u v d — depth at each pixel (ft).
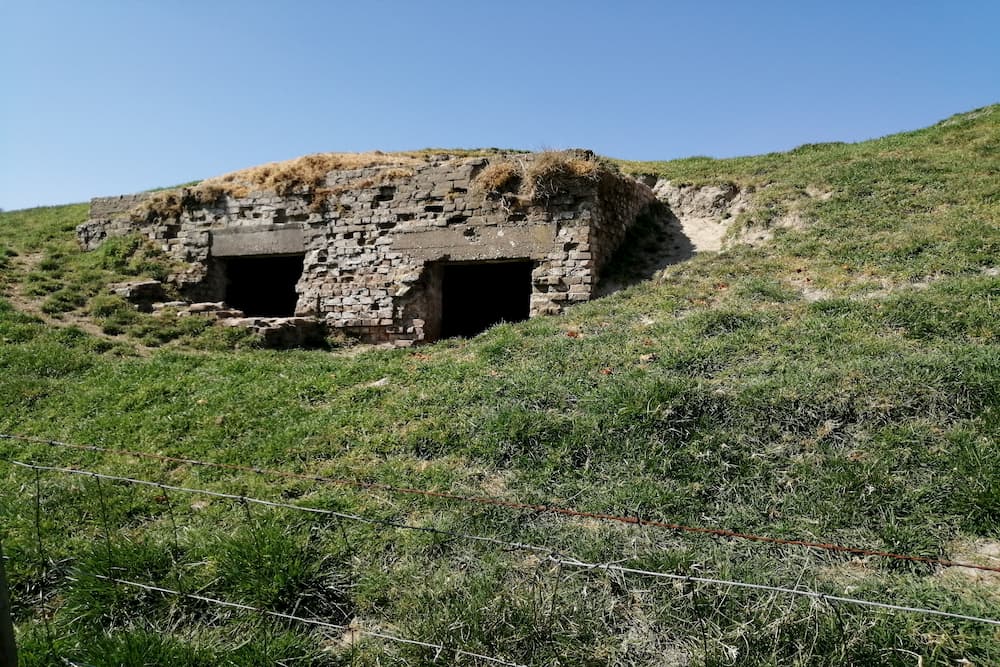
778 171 56.24
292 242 50.49
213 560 16.43
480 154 68.90
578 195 43.98
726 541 16.56
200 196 53.26
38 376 32.76
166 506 20.25
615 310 37.32
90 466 23.44
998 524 15.88
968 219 38.99
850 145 66.74
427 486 20.48
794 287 35.70
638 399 22.77
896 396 21.04
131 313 43.98
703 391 22.82
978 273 32.50
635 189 53.06
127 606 15.34
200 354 38.27
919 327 26.84
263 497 20.43
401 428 24.82
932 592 13.83
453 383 28.43
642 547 16.47
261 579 15.37
